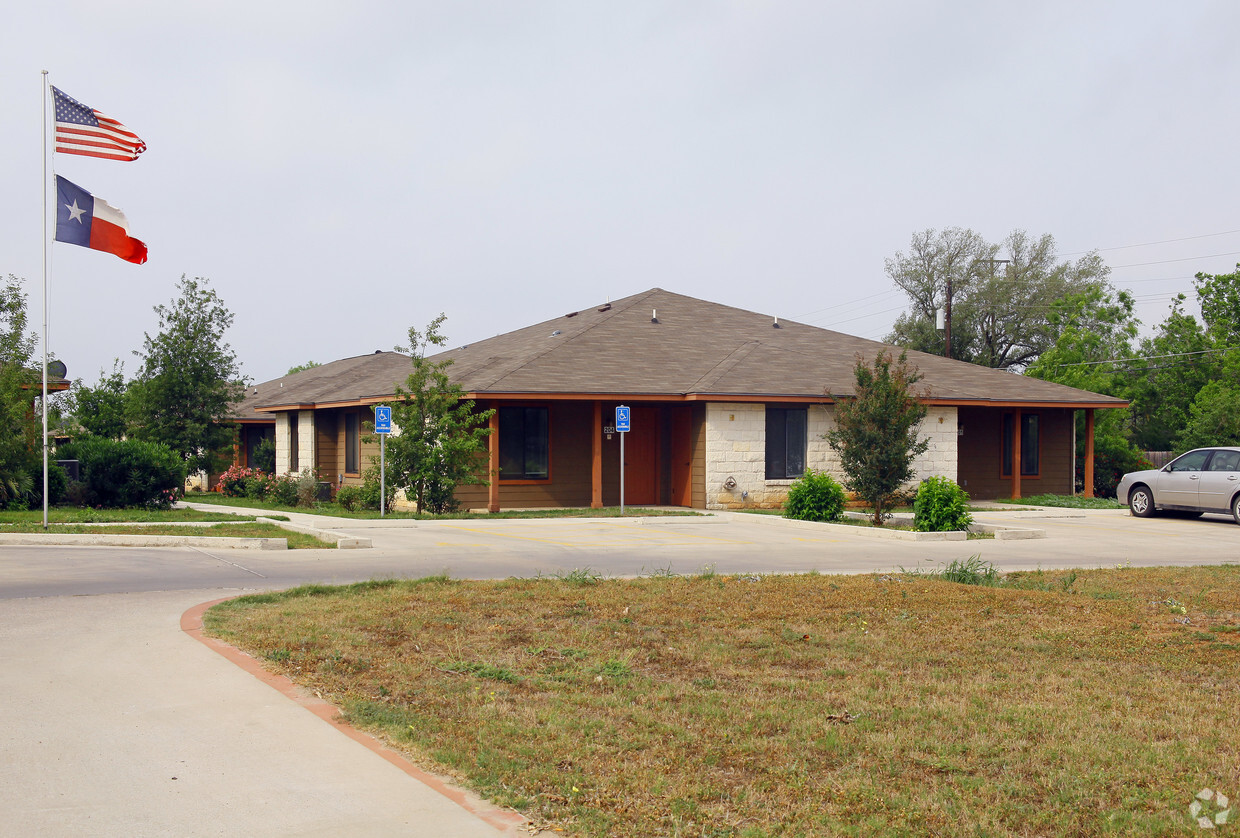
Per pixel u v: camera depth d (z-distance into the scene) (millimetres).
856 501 26891
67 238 17766
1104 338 50594
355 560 14656
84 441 25234
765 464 26078
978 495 30828
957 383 29641
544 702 6566
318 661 7562
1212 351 44469
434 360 35906
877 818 4664
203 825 4547
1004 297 59219
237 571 13117
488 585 11438
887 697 6770
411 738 5770
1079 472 34438
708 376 26625
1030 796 4980
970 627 9195
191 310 33062
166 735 5820
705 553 16094
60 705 6398
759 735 5930
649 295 33344
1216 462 24016
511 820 4656
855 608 10086
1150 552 16875
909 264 62562
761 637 8641
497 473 24422
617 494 26922
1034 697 6812
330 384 37031
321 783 5086
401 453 23391
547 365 26141
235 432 36500
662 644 8367
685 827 4586
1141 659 7992
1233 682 7293
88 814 4664
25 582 11859
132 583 11844
